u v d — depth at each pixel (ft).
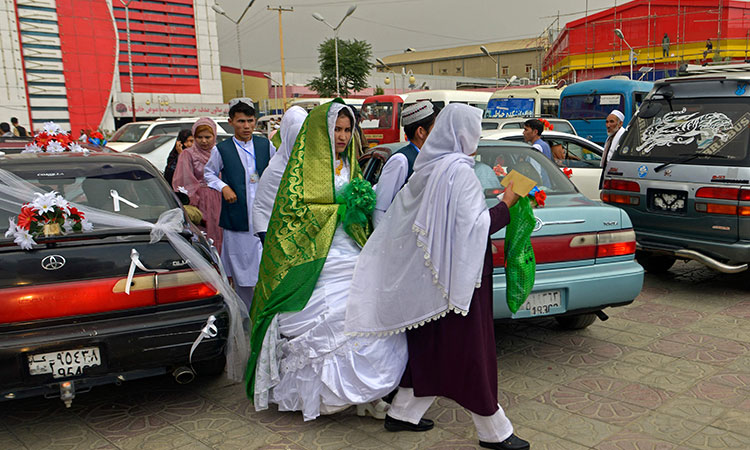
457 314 9.48
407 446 10.10
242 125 15.97
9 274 10.07
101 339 10.28
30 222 10.41
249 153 16.11
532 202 10.11
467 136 9.30
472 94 67.72
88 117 176.04
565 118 56.44
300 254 10.98
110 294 10.48
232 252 16.06
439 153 9.48
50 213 10.60
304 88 186.70
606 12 124.16
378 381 10.22
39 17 165.89
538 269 12.77
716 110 18.24
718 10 109.19
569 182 15.42
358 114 11.76
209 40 203.00
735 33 109.19
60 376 10.16
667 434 10.20
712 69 19.95
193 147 18.34
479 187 9.25
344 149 11.68
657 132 19.45
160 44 195.21
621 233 13.53
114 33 179.11
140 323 10.65
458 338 9.48
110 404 12.07
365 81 153.79
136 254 10.83
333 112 11.12
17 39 163.22
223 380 13.26
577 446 9.90
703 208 17.66
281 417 11.32
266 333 11.16
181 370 11.19
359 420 11.10
